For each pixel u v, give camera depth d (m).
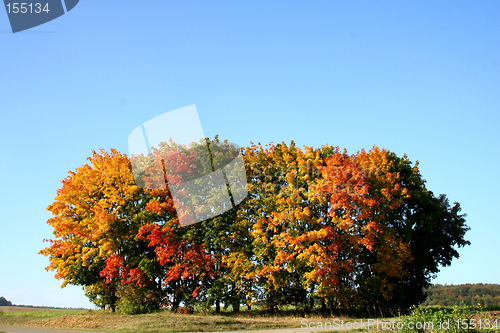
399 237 27.12
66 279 27.36
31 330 16.53
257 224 24.73
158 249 24.94
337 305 24.72
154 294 25.23
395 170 29.14
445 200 31.58
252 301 24.97
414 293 28.28
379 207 24.73
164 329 16.89
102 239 25.88
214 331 16.67
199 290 25.55
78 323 19.27
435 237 28.53
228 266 24.80
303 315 23.80
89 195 28.31
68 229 26.45
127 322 18.80
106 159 28.64
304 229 24.25
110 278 26.00
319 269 22.61
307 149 25.45
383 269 24.44
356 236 23.20
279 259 23.48
